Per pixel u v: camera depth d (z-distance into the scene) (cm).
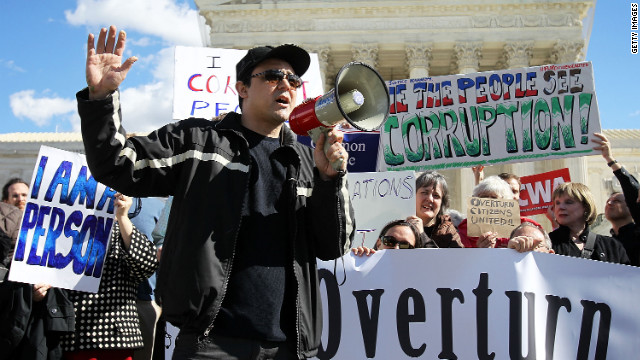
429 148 831
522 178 1087
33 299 538
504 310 516
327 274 539
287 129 361
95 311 552
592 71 815
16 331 518
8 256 554
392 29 4078
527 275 520
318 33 4078
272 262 323
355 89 327
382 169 834
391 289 532
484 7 4053
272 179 339
